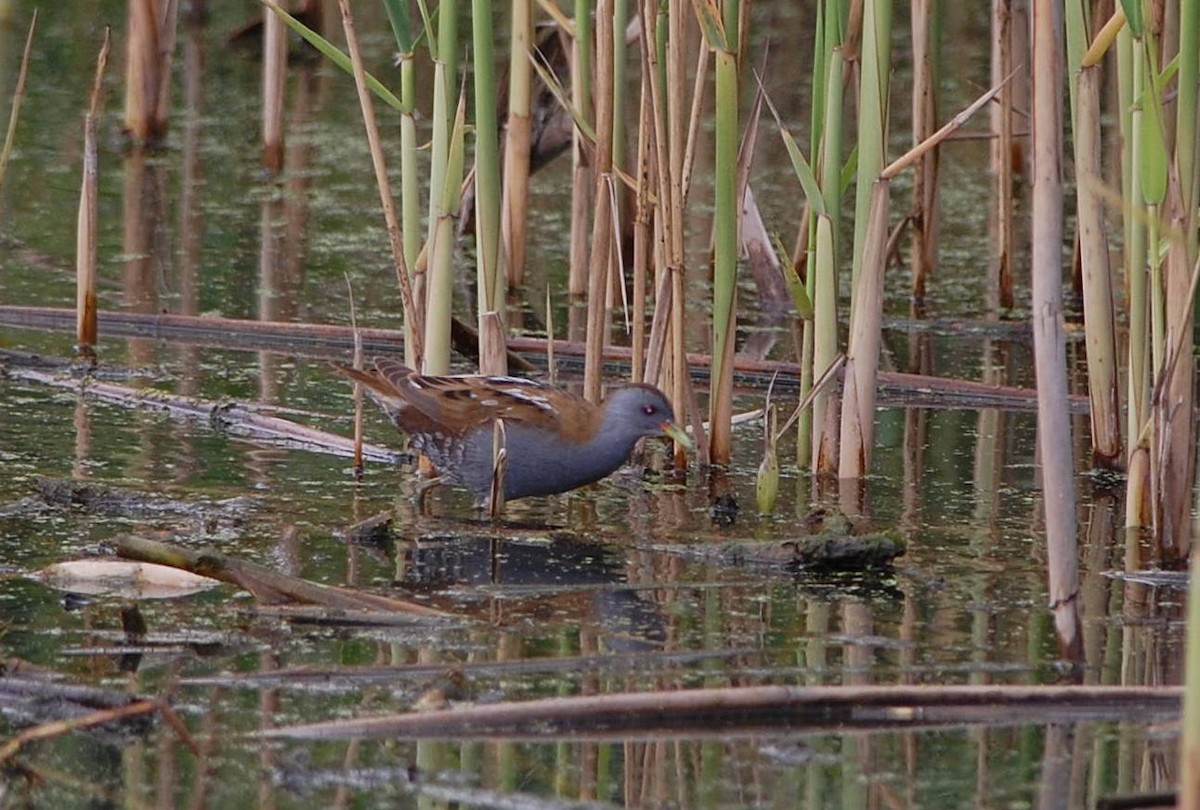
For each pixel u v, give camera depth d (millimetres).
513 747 7516
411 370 11258
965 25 26656
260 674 8094
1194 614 5191
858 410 11641
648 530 10734
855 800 7043
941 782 7234
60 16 25766
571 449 10852
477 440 10844
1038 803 7039
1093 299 11766
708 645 8703
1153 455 10102
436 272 11266
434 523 10742
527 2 14406
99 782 7125
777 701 7789
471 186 18062
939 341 15883
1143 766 7391
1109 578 9945
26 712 7711
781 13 26797
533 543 10398
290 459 12023
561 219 19641
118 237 17875
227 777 7180
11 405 12961
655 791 7102
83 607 9047
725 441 12227
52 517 10500
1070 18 10289
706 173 20969
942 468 12219
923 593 9656
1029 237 19250
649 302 16953
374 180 20484
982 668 8438
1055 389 8398
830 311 11570
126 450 11969
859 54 11594
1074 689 7922
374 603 9031
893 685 8016
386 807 6941
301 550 10086
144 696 7754
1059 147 8273
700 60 11359
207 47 26125
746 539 10547
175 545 9367
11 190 19203
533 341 14695
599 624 9008
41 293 15812
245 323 14922
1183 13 9055
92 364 13883
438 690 7926
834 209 11320
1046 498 8531
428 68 22797
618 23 12023
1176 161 9352
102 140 21422
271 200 19547
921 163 16719
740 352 15227
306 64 25328
